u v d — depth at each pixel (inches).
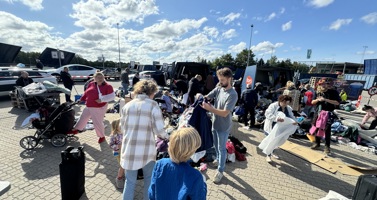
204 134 125.6
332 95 169.9
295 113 262.1
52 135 160.6
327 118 169.2
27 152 149.9
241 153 161.9
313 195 115.3
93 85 160.7
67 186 94.3
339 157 169.9
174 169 50.4
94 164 136.4
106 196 104.6
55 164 134.1
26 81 286.0
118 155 116.7
